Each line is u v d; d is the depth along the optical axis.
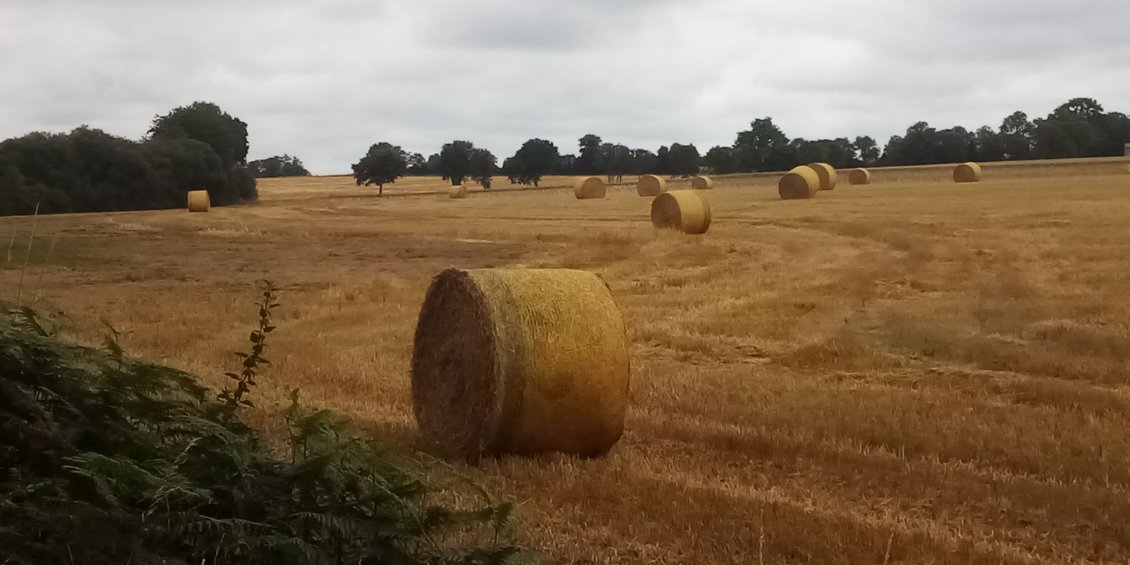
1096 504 6.88
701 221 30.84
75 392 4.68
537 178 112.31
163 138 75.12
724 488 7.28
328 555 4.27
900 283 18.36
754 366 12.02
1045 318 14.17
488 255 26.70
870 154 134.00
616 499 6.99
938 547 6.03
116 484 3.89
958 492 7.18
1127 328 13.27
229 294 19.16
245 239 33.62
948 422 9.09
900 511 6.83
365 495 4.54
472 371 8.38
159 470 4.11
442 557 4.67
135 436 4.57
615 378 8.34
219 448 4.45
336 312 16.50
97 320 15.11
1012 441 8.43
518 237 32.03
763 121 128.25
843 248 25.08
